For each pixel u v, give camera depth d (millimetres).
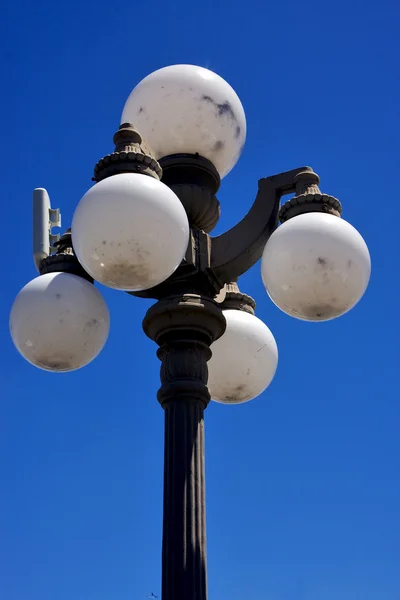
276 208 5258
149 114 5520
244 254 5125
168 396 4902
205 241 5191
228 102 5598
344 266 4781
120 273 4586
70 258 5504
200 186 5465
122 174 4699
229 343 5938
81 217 4586
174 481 4672
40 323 5238
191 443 4766
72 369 5434
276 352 6125
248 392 6020
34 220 5984
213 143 5555
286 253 4801
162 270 4605
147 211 4504
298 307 4906
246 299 6156
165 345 5051
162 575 4527
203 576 4504
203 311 5027
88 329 5328
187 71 5582
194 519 4594
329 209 5062
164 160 5562
